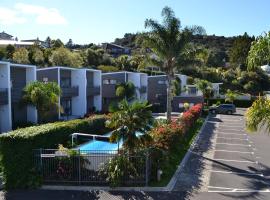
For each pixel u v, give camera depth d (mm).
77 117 44031
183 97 54812
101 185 17500
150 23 33438
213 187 17812
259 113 13086
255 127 13242
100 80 50344
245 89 89250
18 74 35844
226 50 142875
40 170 17656
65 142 23172
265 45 12430
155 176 18250
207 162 23047
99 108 50375
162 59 34812
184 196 16391
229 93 72125
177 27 33406
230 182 18750
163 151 19734
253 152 26688
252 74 91188
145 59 35594
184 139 29141
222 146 28828
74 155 17766
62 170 17703
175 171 20125
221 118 50469
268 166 22359
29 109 36250
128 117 17938
